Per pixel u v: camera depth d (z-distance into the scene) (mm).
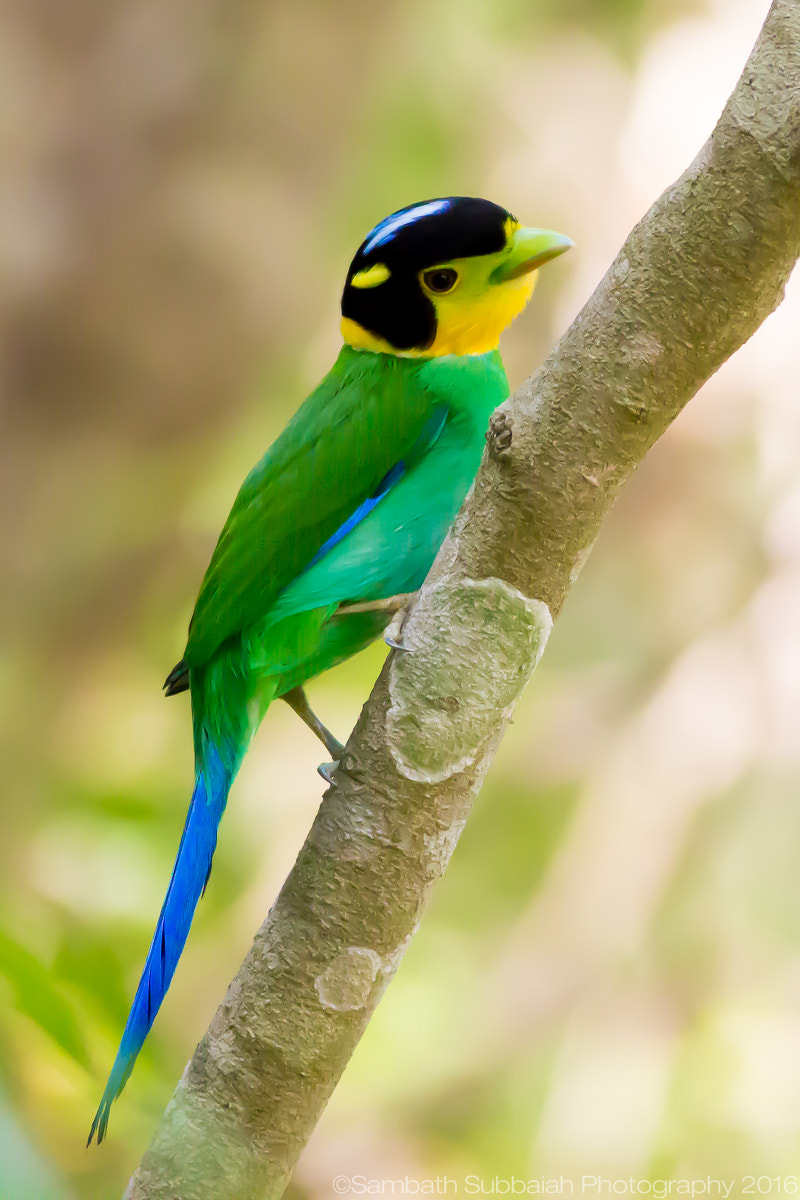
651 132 13086
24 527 12367
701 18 13188
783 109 3666
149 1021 5617
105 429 12375
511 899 12164
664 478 12570
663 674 12047
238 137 12188
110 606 12570
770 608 11891
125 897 9570
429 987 11805
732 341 3914
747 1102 11055
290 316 12430
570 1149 11016
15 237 11836
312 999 4422
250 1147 4445
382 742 4383
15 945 4363
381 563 6367
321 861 4434
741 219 3744
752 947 11438
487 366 6461
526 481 4129
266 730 12359
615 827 11695
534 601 4289
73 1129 5004
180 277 12102
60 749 12273
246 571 6414
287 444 6574
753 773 11500
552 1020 11500
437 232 6215
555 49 13266
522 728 12305
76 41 11852
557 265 13156
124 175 11945
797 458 12156
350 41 12398
